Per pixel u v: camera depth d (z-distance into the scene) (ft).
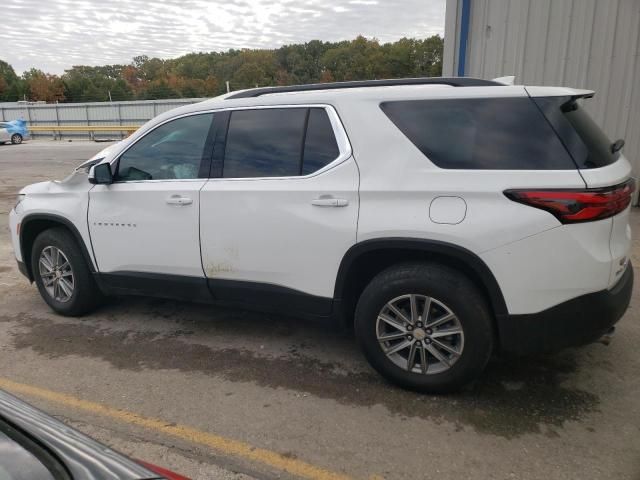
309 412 10.30
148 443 9.47
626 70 26.61
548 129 9.54
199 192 12.30
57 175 50.21
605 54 26.73
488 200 9.55
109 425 10.04
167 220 12.80
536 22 27.43
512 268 9.45
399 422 9.89
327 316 11.47
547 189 9.19
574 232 9.13
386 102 10.73
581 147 9.42
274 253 11.55
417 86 10.87
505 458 8.83
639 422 9.76
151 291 13.79
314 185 11.03
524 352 9.87
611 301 9.51
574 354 12.39
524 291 9.47
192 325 14.73
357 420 10.00
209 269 12.47
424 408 10.34
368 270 11.47
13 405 5.85
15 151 84.99
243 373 11.93
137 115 126.62
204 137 12.67
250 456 9.05
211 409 10.49
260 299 12.12
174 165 13.04
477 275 10.12
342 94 11.14
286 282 11.61
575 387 11.00
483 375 11.53
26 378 11.91
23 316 15.70
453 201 9.78
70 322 15.14
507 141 9.73
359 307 10.93
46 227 15.76
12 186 43.52
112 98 245.24
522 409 10.25
